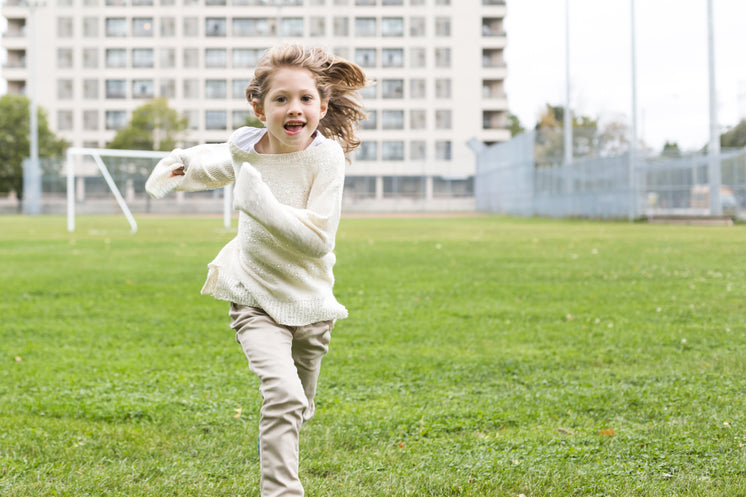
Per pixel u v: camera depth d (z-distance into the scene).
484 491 3.00
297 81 2.60
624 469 3.19
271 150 2.74
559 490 2.98
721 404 4.08
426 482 3.06
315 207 2.62
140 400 4.29
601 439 3.55
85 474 3.15
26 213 51.19
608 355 5.40
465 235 21.44
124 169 50.91
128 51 67.81
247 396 4.37
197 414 4.02
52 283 9.58
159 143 60.41
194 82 68.00
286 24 68.31
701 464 3.23
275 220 2.46
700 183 31.64
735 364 5.02
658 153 32.69
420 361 5.25
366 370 5.00
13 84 69.00
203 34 67.75
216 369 5.05
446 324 6.70
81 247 16.45
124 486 3.03
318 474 3.21
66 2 67.31
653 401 4.16
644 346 5.68
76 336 6.18
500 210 47.22
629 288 9.03
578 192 35.53
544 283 9.59
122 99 67.94
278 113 2.60
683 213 31.64
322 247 2.55
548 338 6.05
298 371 2.88
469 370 5.01
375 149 68.19
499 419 3.92
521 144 42.00
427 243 17.64
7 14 67.25
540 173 39.97
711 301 7.89
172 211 56.16
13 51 69.06
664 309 7.41
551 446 3.49
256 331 2.66
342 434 3.67
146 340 6.02
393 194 59.44
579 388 4.51
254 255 2.67
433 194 58.44
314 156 2.64
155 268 11.61
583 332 6.27
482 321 6.85
